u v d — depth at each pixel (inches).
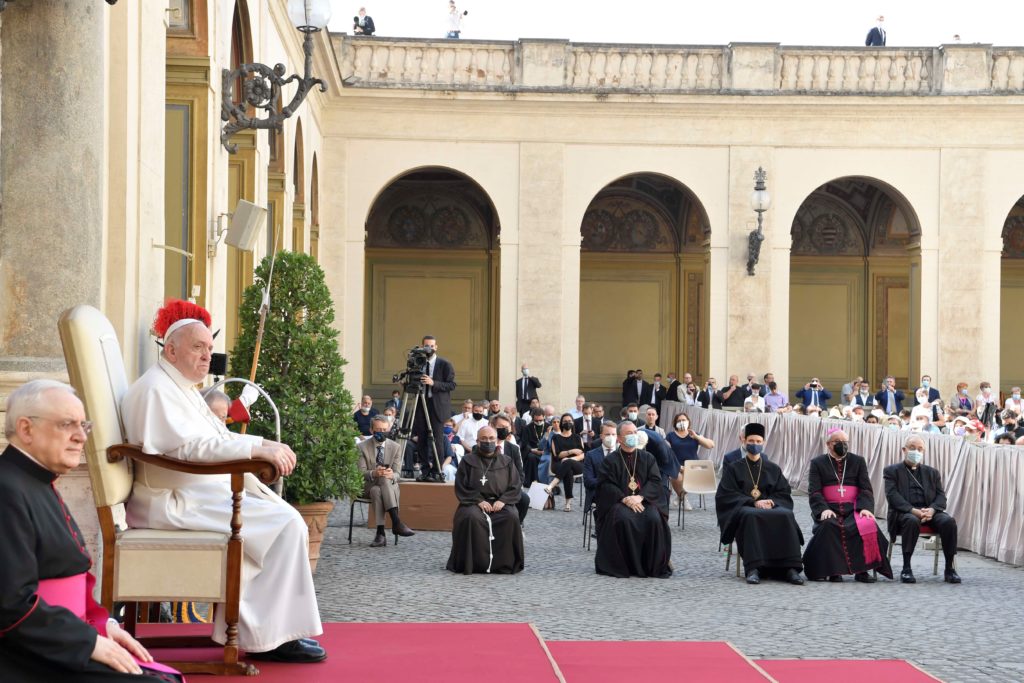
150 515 264.1
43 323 327.0
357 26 1277.1
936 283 1222.9
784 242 1214.3
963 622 417.4
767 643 366.3
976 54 1211.2
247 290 476.1
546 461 796.0
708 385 1197.1
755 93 1200.2
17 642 174.9
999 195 1222.3
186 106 551.2
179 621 341.7
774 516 519.8
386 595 454.9
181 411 262.8
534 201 1202.0
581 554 597.9
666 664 304.2
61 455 186.4
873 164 1218.6
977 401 1132.5
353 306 1186.6
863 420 970.1
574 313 1204.5
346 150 1190.3
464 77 1198.3
